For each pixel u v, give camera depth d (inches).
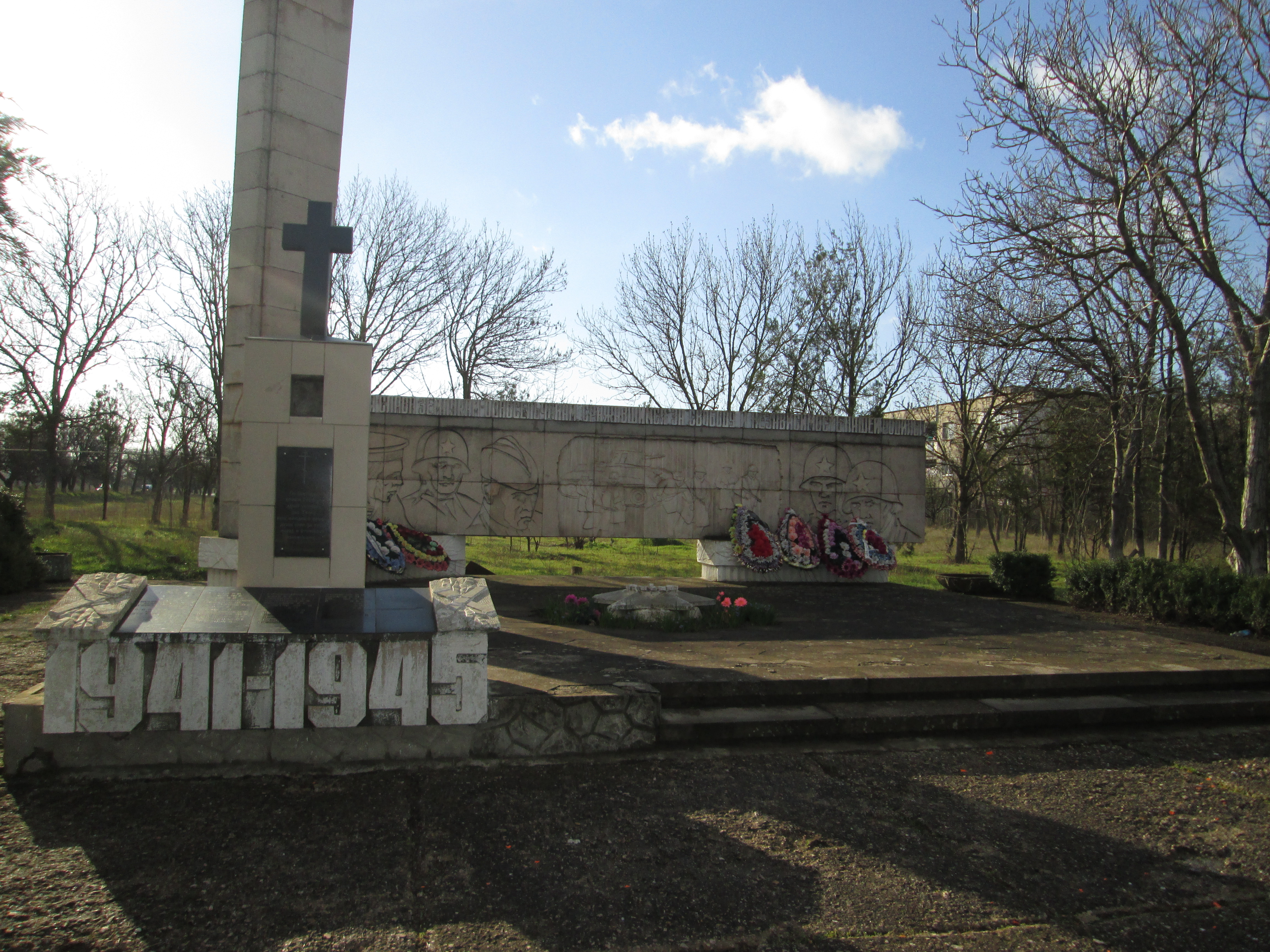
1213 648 317.4
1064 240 465.4
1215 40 409.4
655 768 191.8
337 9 336.5
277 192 318.7
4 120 471.2
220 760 178.9
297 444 217.0
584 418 522.6
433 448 501.0
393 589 214.7
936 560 979.3
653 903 130.0
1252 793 190.7
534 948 115.6
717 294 1109.1
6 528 451.2
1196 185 448.5
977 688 248.4
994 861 150.2
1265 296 431.8
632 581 541.3
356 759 185.0
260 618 186.5
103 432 1391.5
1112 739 228.1
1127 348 581.9
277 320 319.3
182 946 112.7
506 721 194.7
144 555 634.2
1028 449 928.9
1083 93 449.7
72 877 131.5
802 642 311.4
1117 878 145.3
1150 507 907.4
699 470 540.1
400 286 986.1
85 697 170.1
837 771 195.6
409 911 124.6
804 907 130.5
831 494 558.3
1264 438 435.2
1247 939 125.5
